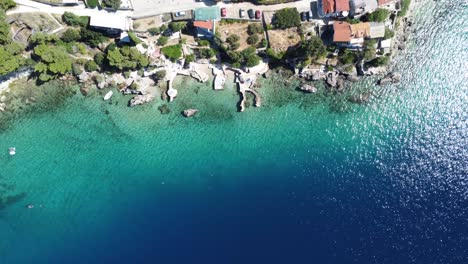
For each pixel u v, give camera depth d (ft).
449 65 208.13
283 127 210.59
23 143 204.44
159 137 208.74
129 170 210.59
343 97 209.46
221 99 206.49
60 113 203.62
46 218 210.79
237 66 198.08
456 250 210.59
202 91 205.46
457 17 205.46
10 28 181.16
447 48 207.10
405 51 206.69
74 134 206.08
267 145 211.41
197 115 207.00
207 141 209.77
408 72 208.54
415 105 211.00
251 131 209.97
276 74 205.16
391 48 204.33
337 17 185.98
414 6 202.28
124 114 205.26
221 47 193.47
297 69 202.80
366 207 211.00
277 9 186.80
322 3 181.68
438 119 211.41
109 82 200.95
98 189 211.20
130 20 187.93
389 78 206.80
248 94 206.28
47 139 205.36
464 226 211.41
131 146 208.74
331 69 203.62
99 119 205.36
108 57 185.57
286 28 189.26
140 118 206.39
